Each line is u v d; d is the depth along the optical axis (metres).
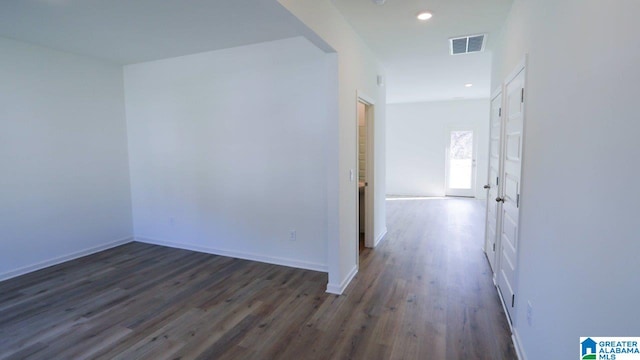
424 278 3.40
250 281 3.36
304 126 3.56
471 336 2.35
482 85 6.26
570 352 1.37
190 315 2.69
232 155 3.97
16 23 3.03
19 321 2.62
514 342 2.26
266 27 3.16
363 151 5.03
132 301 2.95
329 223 3.07
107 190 4.48
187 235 4.40
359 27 3.24
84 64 4.16
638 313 0.90
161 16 2.88
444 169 8.79
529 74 2.11
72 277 3.51
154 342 2.33
